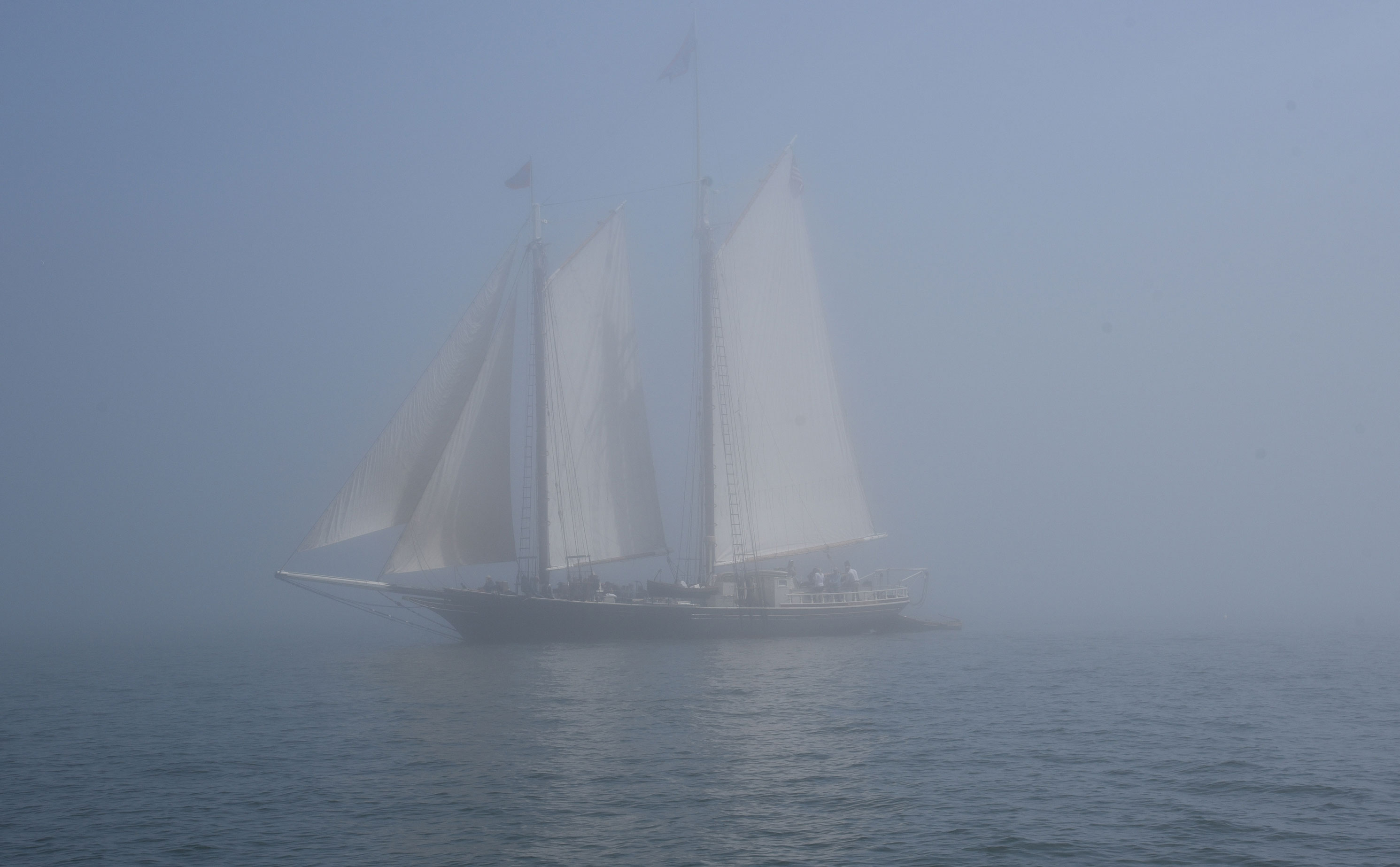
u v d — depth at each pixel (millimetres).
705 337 66062
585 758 27281
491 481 59250
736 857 19031
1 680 53438
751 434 66750
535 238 62562
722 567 66688
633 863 18703
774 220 67562
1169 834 20281
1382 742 29531
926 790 23672
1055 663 52438
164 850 19906
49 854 19797
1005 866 18516
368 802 22969
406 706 36719
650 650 55812
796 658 52531
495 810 22156
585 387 63750
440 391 57219
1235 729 31594
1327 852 19156
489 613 58062
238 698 41719
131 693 45656
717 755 27562
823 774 25266
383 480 55844
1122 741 29531
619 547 64500
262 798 23562
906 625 74062
